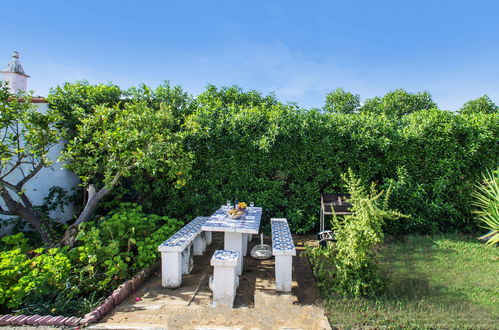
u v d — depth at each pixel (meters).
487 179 6.02
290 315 3.13
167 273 3.93
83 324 2.86
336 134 6.24
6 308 3.20
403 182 6.03
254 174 6.52
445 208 6.15
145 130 5.17
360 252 3.58
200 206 6.61
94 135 5.12
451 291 3.71
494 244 5.61
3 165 4.80
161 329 2.80
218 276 3.43
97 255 3.98
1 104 4.79
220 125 6.18
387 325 2.91
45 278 3.19
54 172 6.84
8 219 6.04
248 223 4.57
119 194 6.80
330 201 6.15
